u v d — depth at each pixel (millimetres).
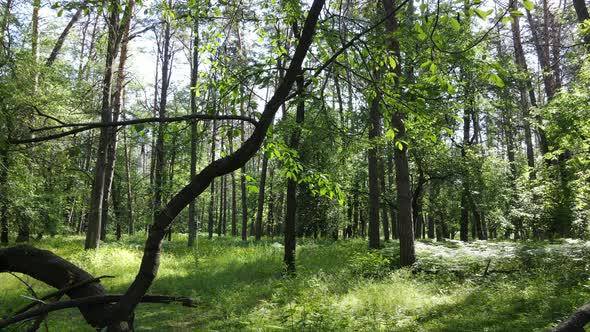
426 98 3621
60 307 2971
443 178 19000
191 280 12562
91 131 17141
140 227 39344
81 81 17656
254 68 4328
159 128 3445
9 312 8555
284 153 4113
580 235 15852
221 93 4266
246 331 6969
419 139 12812
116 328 2873
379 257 11562
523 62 24094
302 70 3482
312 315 6957
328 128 5062
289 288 9398
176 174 29891
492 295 8172
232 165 2973
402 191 11797
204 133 4199
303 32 3078
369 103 4141
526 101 26734
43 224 17234
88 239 17375
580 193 14570
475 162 19484
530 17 22172
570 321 2508
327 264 14547
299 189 28688
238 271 14086
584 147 13805
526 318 6555
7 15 10531
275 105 3074
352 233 38938
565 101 13539
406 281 9625
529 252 10617
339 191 4117
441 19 2703
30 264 3328
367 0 8992
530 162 25828
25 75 11719
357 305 8016
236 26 5355
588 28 12578
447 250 12203
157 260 2957
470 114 20844
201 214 49625
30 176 11281
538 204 17406
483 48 12539
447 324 6676
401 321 6953
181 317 8789
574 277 9156
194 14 4625
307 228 33281
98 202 17562
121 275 13109
